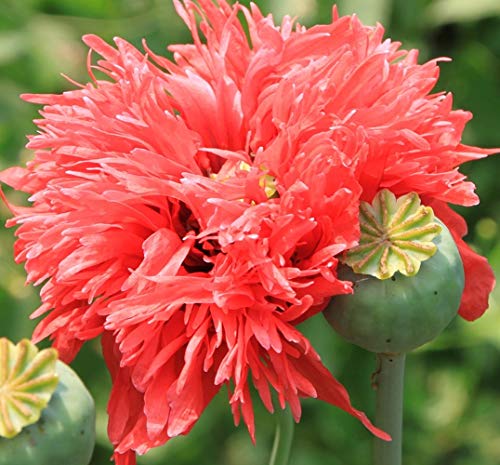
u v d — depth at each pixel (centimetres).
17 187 50
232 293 46
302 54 49
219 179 48
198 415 46
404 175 47
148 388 46
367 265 46
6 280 67
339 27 49
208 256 47
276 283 46
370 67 47
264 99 48
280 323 46
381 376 49
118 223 47
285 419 50
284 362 46
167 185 47
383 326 46
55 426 45
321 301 46
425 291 46
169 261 46
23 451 45
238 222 46
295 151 47
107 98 49
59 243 47
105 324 45
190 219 48
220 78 49
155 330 46
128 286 46
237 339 46
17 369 45
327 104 47
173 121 47
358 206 46
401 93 48
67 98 50
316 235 47
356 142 46
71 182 48
